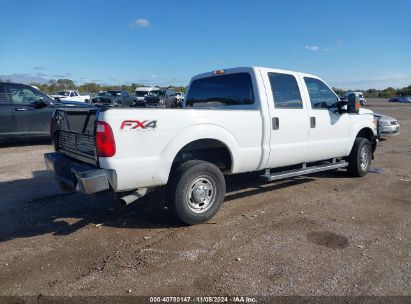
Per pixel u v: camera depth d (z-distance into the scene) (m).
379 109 37.53
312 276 3.40
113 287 3.24
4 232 4.46
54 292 3.17
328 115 6.30
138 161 4.09
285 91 5.67
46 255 3.86
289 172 5.81
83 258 3.79
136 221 4.79
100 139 3.94
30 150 10.13
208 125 4.59
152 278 3.38
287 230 4.46
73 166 4.31
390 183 6.76
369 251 3.91
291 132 5.63
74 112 4.59
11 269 3.57
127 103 31.58
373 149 7.83
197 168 4.48
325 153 6.36
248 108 5.40
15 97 10.42
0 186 6.46
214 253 3.86
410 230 4.49
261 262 3.66
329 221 4.77
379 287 3.22
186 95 6.59
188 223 4.56
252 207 5.32
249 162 5.14
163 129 4.22
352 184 6.67
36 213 5.12
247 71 5.44
